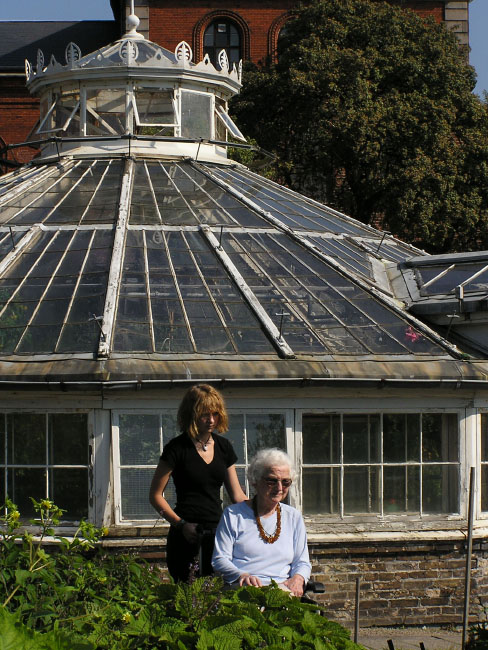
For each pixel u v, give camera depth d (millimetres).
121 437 10531
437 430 11336
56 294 11844
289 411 10859
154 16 40531
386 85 31766
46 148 17016
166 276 12305
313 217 15742
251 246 13562
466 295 12398
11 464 10625
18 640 4977
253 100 32375
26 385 10328
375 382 10773
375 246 15508
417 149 29750
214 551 6902
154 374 10344
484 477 11570
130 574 7637
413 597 11078
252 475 6988
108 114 16609
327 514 10984
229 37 41000
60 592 6574
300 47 31609
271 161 19500
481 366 11477
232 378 10461
